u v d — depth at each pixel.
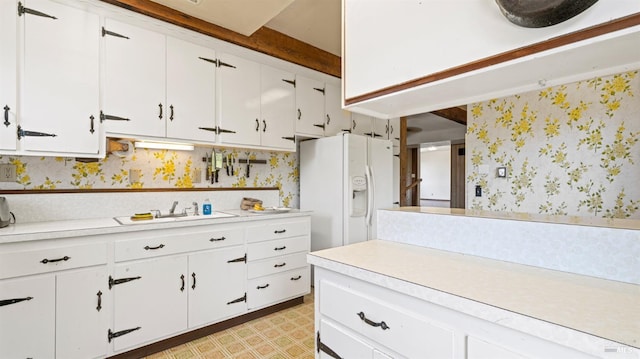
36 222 2.07
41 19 1.84
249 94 2.78
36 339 1.65
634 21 0.62
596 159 2.38
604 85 2.36
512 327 0.69
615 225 0.98
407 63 1.02
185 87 2.40
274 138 2.97
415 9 1.00
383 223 1.57
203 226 2.26
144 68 2.21
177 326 2.12
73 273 1.76
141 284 1.98
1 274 1.57
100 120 2.04
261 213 2.71
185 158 2.79
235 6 2.19
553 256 1.04
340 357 1.12
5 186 2.03
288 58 2.98
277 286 2.69
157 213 2.36
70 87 1.93
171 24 2.27
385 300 0.97
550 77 0.92
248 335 2.31
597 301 0.76
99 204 2.33
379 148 3.49
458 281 0.91
